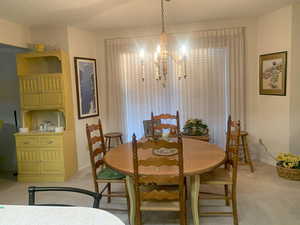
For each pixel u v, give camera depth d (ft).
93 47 16.06
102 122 16.60
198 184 8.04
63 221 4.28
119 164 8.10
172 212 9.51
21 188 12.39
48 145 13.02
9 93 15.05
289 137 12.80
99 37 16.15
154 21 14.05
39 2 10.11
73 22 13.33
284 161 12.25
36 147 13.12
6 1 9.85
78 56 14.71
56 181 13.09
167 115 12.39
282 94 12.96
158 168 7.72
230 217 8.98
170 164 7.06
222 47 14.67
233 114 14.83
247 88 14.88
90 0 10.14
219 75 14.90
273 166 13.91
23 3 10.14
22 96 13.61
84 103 15.07
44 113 14.56
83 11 11.53
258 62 14.55
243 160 14.29
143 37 15.53
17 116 15.15
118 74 15.97
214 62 14.88
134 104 16.07
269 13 13.38
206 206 9.83
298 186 11.30
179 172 7.09
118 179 9.25
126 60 15.88
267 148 14.38
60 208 4.78
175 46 15.21
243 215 9.05
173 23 14.69
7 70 14.89
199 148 9.62
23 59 13.78
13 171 15.24
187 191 11.10
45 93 13.39
